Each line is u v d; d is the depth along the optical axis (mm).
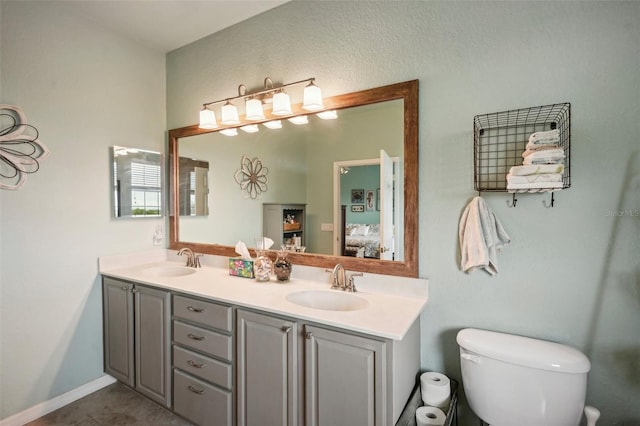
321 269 1897
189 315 1769
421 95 1602
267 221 2164
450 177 1547
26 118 1873
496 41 1443
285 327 1418
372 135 1745
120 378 2154
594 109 1275
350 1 1792
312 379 1351
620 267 1249
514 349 1275
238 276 2068
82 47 2129
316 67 1905
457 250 1537
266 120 2117
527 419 1228
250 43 2176
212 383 1683
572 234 1319
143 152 2479
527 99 1388
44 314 1976
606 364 1274
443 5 1551
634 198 1225
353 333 1256
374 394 1213
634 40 1214
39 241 1948
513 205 1417
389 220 1695
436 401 1416
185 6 2033
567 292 1332
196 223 2512
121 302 2129
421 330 1622
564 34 1318
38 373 1950
